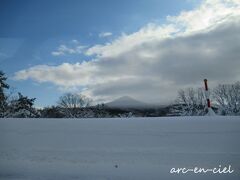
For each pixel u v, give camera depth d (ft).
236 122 59.31
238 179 32.07
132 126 59.31
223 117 69.26
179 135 50.39
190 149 42.98
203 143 45.42
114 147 45.55
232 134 49.34
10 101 160.04
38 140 50.37
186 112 193.57
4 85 156.76
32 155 42.78
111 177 34.22
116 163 38.83
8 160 41.01
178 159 39.22
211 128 54.24
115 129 57.00
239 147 42.52
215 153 40.73
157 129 55.52
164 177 33.68
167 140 47.91
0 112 155.53
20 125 63.16
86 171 36.52
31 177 34.94
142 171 35.81
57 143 48.44
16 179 34.27
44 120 69.97
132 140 48.83
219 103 191.11
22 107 160.35
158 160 39.09
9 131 57.06
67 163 39.40
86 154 42.65
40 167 38.24
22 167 38.42
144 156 40.96
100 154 42.50
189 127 55.98
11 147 46.44
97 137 51.44
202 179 32.58
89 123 64.54
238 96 188.44
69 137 52.06
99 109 209.26
